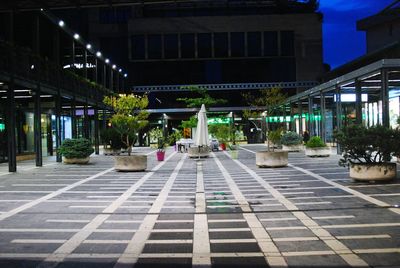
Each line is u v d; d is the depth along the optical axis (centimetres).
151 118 5562
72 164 2344
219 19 5688
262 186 1292
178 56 5719
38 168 2117
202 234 720
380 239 656
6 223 830
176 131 3844
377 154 1264
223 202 1027
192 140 3547
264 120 4566
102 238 705
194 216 873
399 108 2462
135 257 596
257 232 725
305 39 5681
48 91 2345
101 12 5888
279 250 614
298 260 565
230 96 5762
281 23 5672
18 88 2198
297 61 5694
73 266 559
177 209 952
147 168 2022
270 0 5962
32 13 2352
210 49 5706
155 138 4356
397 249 602
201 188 1285
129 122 1852
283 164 1870
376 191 1105
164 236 712
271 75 5738
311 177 1471
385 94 1794
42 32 3631
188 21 5703
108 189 1300
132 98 1861
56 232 752
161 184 1403
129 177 1634
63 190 1291
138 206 998
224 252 612
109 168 2069
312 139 2470
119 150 3341
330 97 3375
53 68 2414
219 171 1803
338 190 1151
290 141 3072
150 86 5756
